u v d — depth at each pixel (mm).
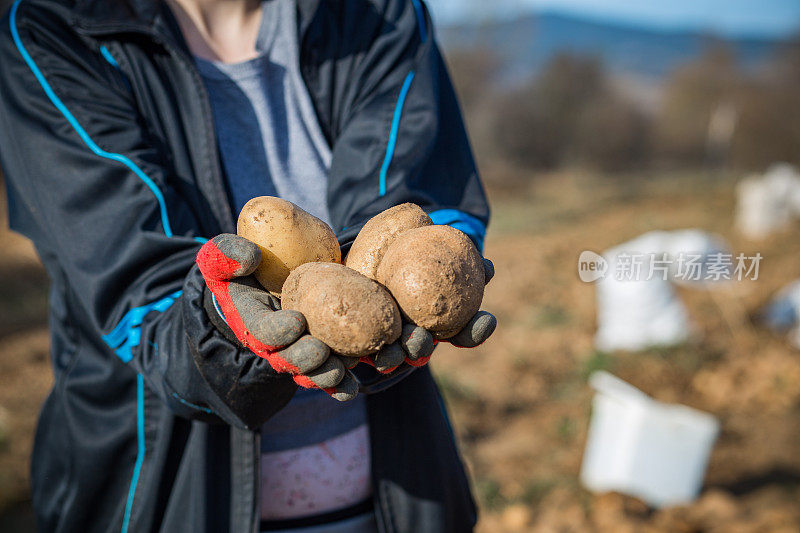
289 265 964
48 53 1271
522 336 7641
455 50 32625
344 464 1417
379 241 977
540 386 6211
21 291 8672
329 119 1463
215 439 1273
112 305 1195
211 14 1430
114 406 1335
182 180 1314
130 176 1207
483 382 6250
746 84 37750
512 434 5348
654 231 13656
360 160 1371
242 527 1252
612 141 38500
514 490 4426
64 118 1240
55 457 1430
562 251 12594
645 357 6449
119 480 1348
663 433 4203
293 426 1367
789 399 5699
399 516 1405
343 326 829
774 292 8422
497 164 35844
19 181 1290
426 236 910
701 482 4273
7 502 4055
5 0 6305
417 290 867
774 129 35156
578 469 4695
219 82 1402
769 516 3881
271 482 1378
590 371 6203
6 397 5605
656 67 134750
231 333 972
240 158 1397
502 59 33281
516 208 19812
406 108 1411
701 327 7363
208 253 921
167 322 1103
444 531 1423
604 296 7047
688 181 22359
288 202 1002
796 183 12938
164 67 1349
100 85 1275
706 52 41062
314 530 1419
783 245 11453
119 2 1314
